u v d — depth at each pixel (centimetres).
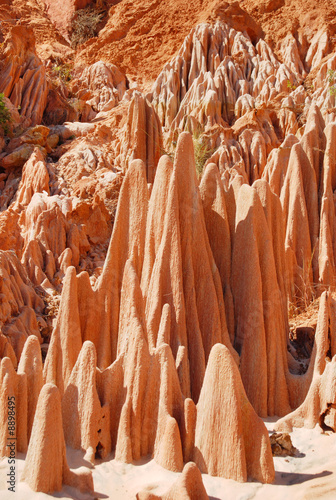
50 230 1417
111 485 595
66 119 2522
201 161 1803
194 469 550
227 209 939
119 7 3928
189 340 800
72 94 2798
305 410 755
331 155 1288
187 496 532
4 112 2173
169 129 2342
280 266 945
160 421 653
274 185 1401
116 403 682
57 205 1465
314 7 3262
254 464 622
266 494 592
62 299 783
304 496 583
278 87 2592
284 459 669
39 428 569
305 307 1162
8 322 1020
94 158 2006
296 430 743
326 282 1191
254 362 812
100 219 1591
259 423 633
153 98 2594
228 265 887
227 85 2528
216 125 2034
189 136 859
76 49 3809
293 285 1177
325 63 2630
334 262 1222
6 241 1348
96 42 3600
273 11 3378
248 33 3222
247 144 1969
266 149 2016
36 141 2109
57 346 771
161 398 661
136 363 678
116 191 1797
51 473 563
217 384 634
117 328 827
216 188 908
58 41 3844
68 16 4059
